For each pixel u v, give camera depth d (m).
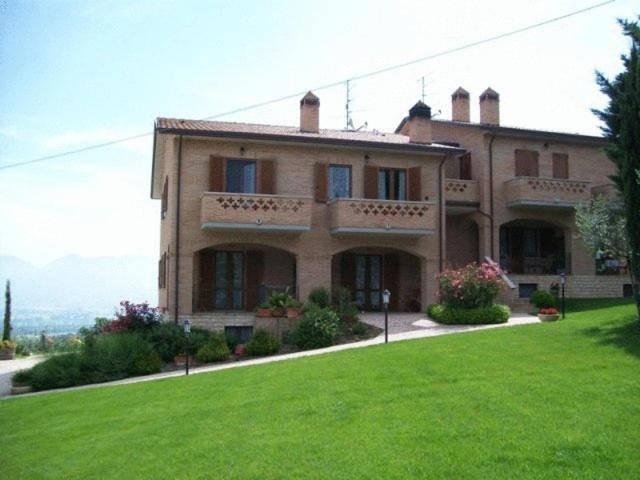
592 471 6.37
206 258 23.56
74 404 12.56
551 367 10.76
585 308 22.45
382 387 10.20
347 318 20.78
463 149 25.66
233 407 9.91
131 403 11.61
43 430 10.52
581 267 27.66
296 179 23.67
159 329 19.94
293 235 23.28
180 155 22.50
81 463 8.25
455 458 6.85
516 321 20.69
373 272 25.84
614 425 7.59
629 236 13.66
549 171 27.89
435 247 24.88
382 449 7.27
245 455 7.52
